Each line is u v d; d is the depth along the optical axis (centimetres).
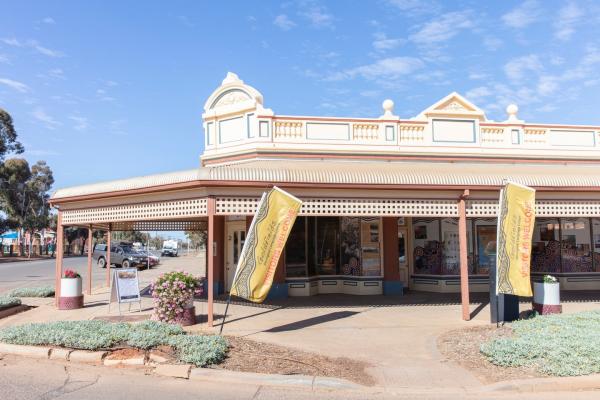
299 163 1446
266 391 654
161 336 816
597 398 629
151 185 1147
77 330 853
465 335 970
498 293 1034
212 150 1588
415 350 871
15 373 706
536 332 908
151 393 632
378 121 1591
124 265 3597
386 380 704
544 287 1166
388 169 1270
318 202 1143
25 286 2166
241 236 1617
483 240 1733
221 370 707
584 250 1773
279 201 992
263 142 1516
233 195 1098
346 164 1440
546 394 650
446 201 1190
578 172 1406
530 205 1041
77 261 4772
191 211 1123
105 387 653
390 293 1628
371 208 1162
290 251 1591
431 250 1758
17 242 7812
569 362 713
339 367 757
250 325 1087
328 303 1429
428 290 1741
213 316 1196
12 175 5844
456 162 1595
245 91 1575
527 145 1672
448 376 720
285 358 789
